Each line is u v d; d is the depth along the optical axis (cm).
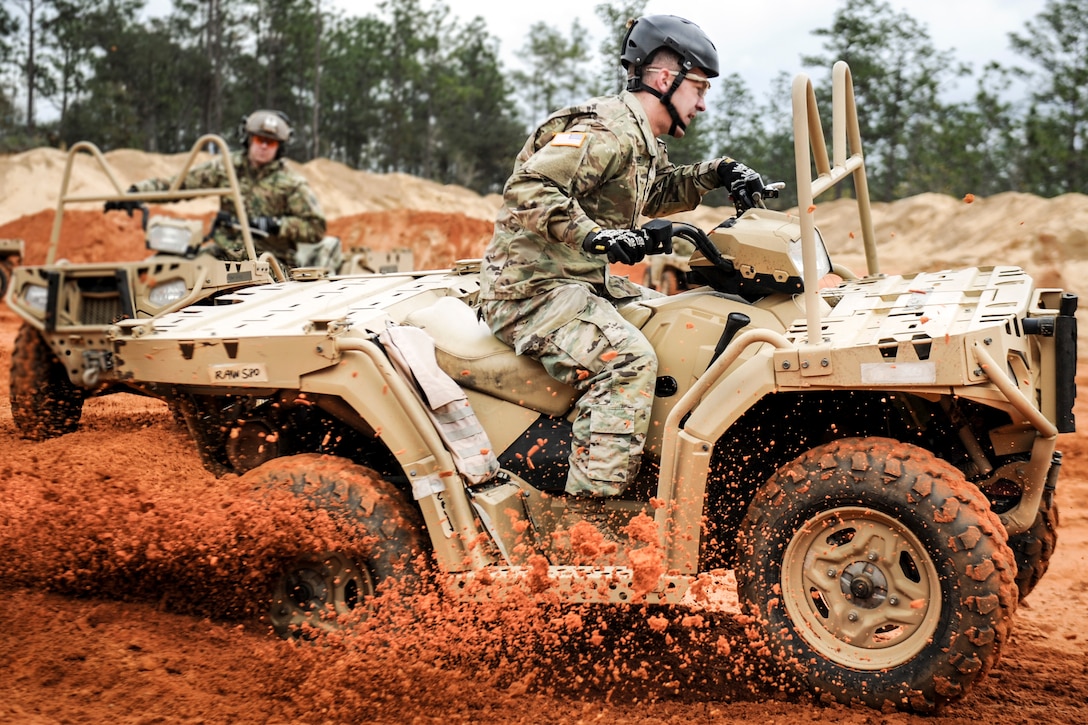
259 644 402
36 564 438
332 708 354
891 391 376
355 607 401
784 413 410
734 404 373
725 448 411
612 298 442
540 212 400
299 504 401
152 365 439
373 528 399
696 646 425
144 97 6481
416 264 3170
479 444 418
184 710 345
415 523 411
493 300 430
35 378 628
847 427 405
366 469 416
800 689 367
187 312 478
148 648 391
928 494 345
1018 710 367
